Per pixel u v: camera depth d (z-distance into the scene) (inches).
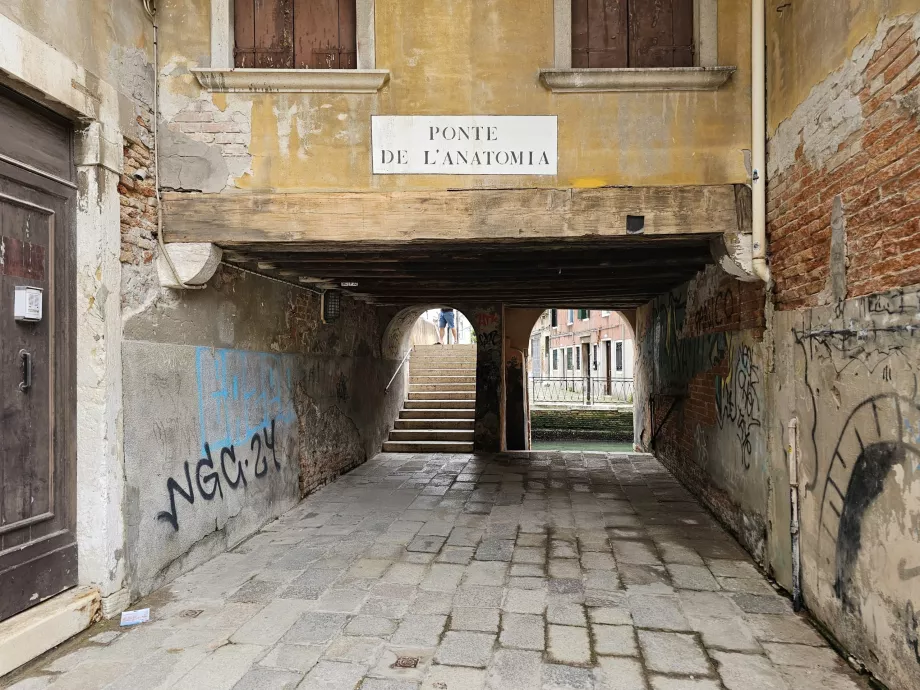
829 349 122.8
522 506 239.1
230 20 161.5
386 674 110.2
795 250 138.0
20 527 117.5
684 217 155.1
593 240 161.9
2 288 114.0
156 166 157.3
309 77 156.5
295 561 171.8
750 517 177.0
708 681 107.9
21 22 112.7
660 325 337.4
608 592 149.0
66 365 129.4
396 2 159.5
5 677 108.3
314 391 266.2
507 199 156.9
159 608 138.6
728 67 151.8
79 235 132.3
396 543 189.2
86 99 129.0
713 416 222.4
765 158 152.6
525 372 468.8
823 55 121.9
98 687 106.2
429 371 498.6
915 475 94.9
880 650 105.0
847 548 116.4
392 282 264.5
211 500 175.0
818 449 128.9
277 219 157.8
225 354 185.8
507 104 158.1
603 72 153.6
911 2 92.9
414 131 158.2
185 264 155.9
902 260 96.8
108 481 132.5
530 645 121.3
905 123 95.0
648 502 246.1
